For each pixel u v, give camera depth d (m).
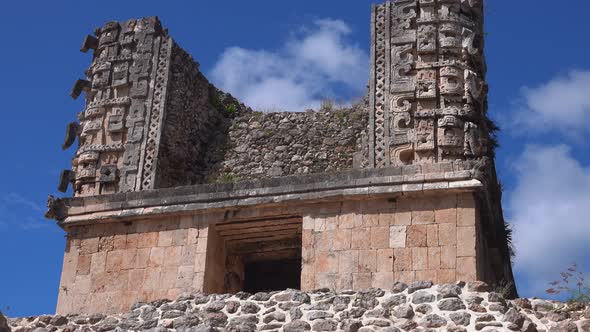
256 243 22.92
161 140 23.83
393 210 20.84
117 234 22.42
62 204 23.02
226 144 25.11
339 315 17.00
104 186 23.64
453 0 23.31
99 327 18.53
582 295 16.59
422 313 16.52
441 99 22.28
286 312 17.42
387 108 22.44
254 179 23.23
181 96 24.75
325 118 24.70
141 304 18.70
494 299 16.33
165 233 22.08
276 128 24.95
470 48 22.67
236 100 26.53
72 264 22.41
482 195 20.70
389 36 23.23
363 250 20.61
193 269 21.50
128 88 24.69
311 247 20.91
